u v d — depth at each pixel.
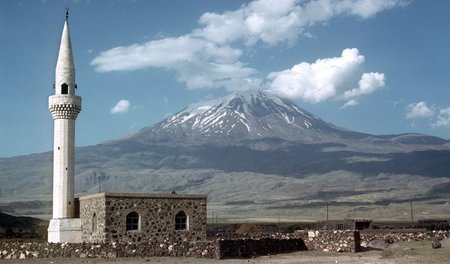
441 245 69.12
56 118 89.31
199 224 74.75
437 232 80.00
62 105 88.56
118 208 71.44
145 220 72.38
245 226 104.75
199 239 74.38
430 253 63.06
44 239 99.94
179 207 74.12
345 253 69.12
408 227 102.06
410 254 63.62
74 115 89.75
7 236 109.31
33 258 64.00
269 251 69.31
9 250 65.00
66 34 92.06
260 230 104.81
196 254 64.88
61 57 91.00
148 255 64.81
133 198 72.12
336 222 96.25
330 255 67.00
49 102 89.38
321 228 98.50
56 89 90.31
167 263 59.03
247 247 66.75
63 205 87.19
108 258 63.34
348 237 70.81
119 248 64.44
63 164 88.12
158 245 65.19
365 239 79.44
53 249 64.94
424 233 79.38
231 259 63.16
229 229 109.50
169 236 73.12
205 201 75.38
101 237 71.62
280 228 107.94
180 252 65.25
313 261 60.56
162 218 73.12
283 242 71.19
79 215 85.00
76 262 60.03
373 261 58.97
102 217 71.62
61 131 88.88
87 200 76.81
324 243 72.38
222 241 64.25
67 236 81.12
